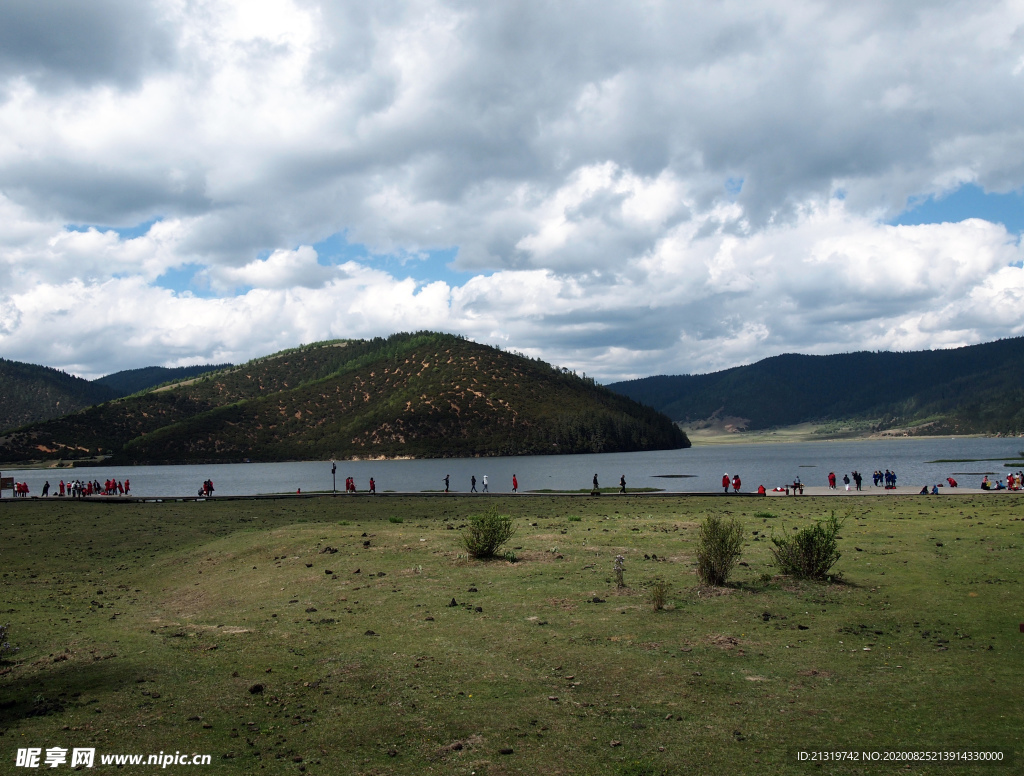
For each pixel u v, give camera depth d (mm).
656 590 14930
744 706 9406
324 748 8305
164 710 9562
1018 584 15961
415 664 11438
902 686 9984
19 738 8586
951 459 156875
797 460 179000
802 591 16016
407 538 25578
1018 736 8203
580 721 9008
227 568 23078
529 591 16781
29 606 18062
